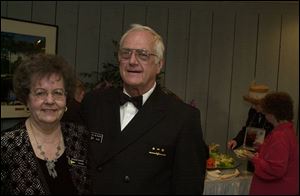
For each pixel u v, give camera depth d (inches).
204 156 51.0
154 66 52.1
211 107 145.7
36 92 44.8
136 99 51.9
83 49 133.9
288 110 81.7
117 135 51.1
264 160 80.9
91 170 50.4
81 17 133.0
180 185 47.2
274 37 146.2
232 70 145.5
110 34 136.6
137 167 48.6
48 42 123.1
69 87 47.5
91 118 54.6
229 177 86.4
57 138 48.8
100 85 118.3
